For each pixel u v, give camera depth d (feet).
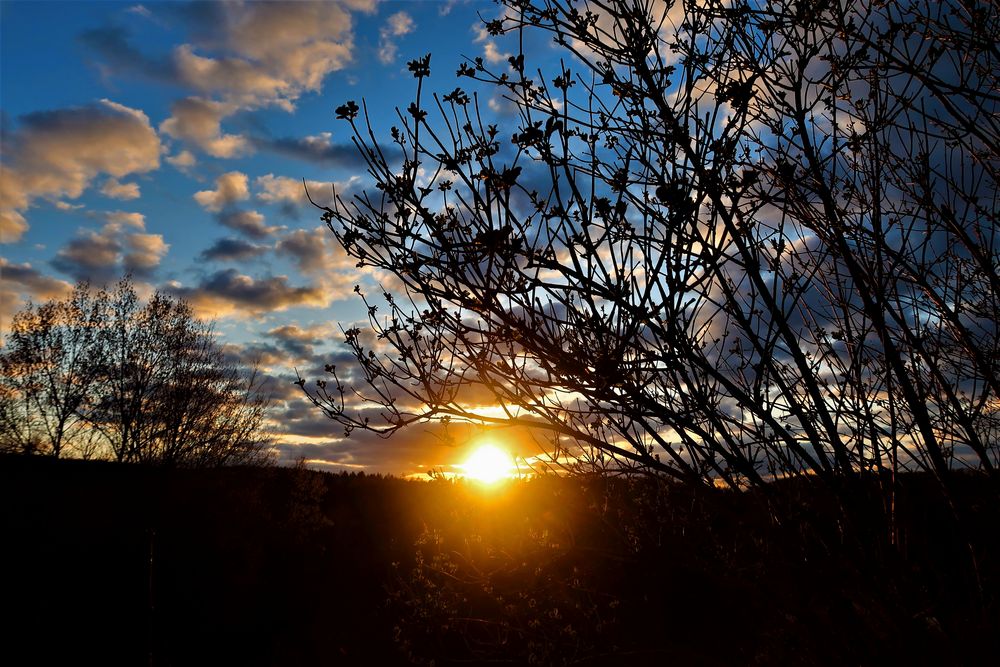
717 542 8.21
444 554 12.49
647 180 6.67
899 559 7.02
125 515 59.72
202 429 82.64
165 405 80.89
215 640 48.52
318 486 80.69
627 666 9.25
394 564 14.92
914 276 7.56
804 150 6.86
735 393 6.75
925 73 6.97
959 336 7.53
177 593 52.80
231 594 54.80
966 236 7.15
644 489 9.06
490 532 11.46
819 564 7.20
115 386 79.30
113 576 51.31
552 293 6.27
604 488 9.35
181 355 83.66
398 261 6.39
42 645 42.57
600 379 6.32
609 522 9.43
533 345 6.45
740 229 6.59
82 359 79.46
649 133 6.56
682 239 6.16
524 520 10.78
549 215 6.53
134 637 46.29
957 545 7.64
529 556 10.75
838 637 7.38
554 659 10.44
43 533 52.37
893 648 7.07
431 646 13.42
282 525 70.59
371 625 42.01
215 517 65.21
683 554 8.39
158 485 65.77
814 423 7.27
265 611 53.31
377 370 7.41
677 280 6.18
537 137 6.07
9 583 46.16
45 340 77.87
